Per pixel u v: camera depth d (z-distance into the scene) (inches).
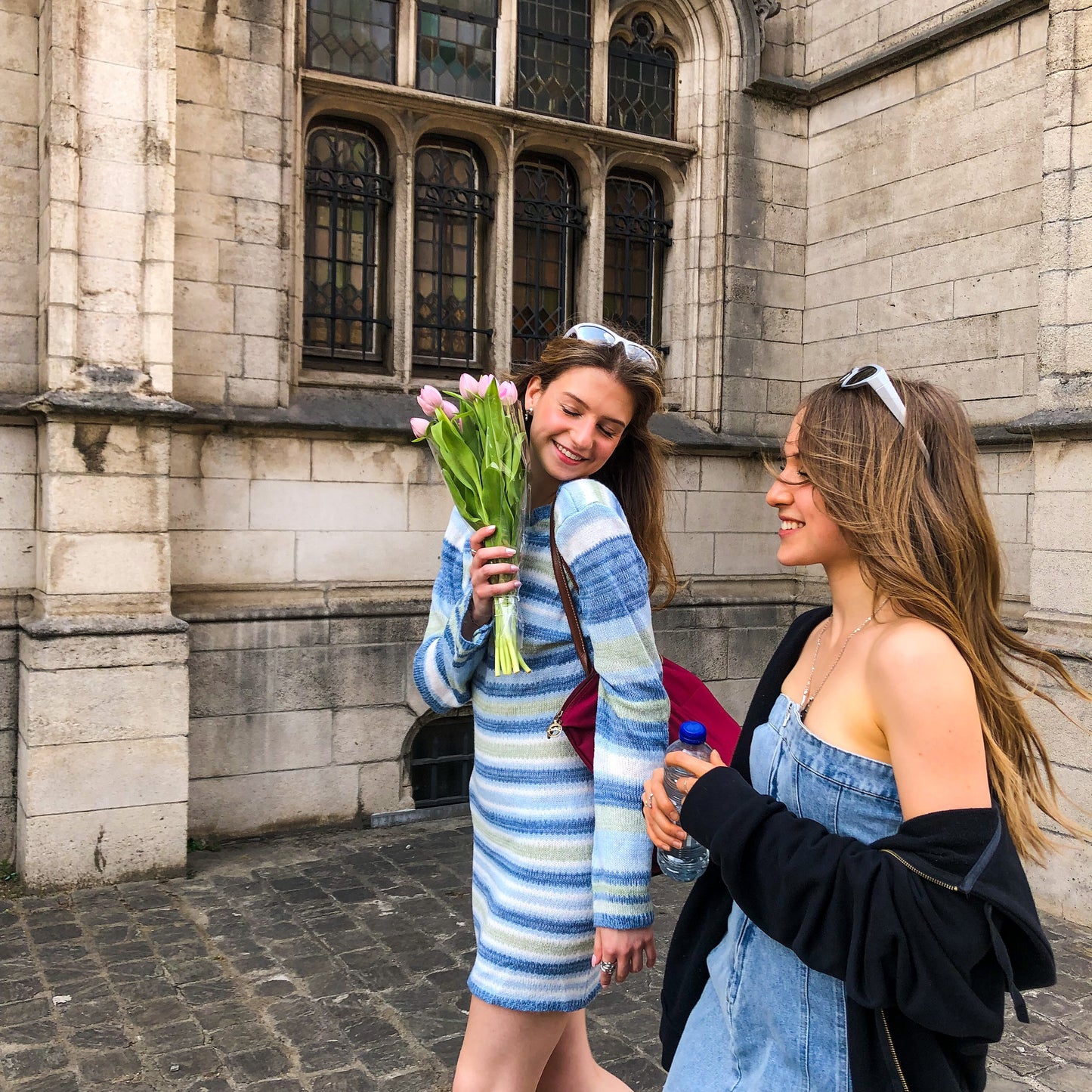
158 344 196.2
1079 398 183.8
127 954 164.2
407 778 238.5
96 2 189.9
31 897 187.6
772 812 48.2
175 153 213.5
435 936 173.5
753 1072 52.5
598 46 263.1
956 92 239.8
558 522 71.0
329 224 241.6
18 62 198.4
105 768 192.5
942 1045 45.4
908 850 43.9
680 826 52.9
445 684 79.4
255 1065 131.0
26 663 189.8
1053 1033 142.6
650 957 67.7
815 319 282.8
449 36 248.4
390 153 245.4
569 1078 87.3
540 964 71.7
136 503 195.8
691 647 273.0
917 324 250.5
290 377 230.4
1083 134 184.4
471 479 71.4
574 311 273.0
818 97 278.7
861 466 50.1
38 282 200.8
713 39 274.8
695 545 274.5
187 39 214.8
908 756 45.0
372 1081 127.4
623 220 277.9
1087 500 181.6
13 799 198.4
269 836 224.4
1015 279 225.9
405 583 237.8
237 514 220.8
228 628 218.4
